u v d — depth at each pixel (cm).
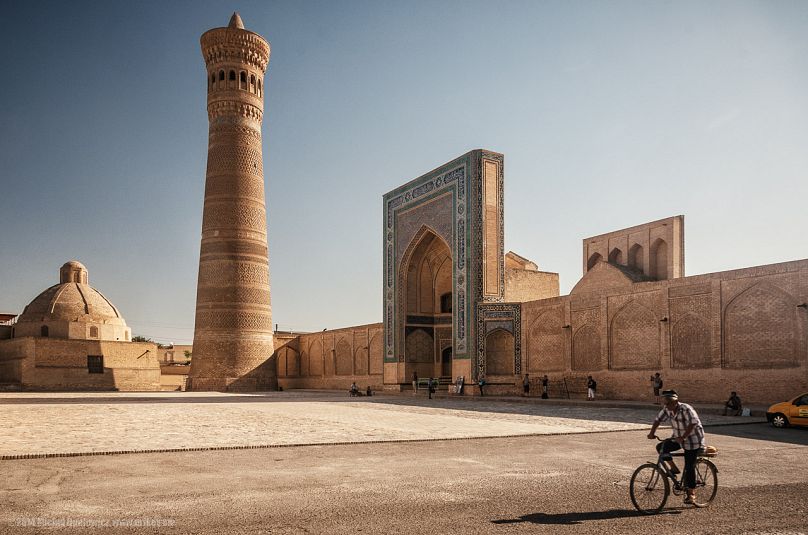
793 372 1475
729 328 1636
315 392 3312
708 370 1681
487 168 2509
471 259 2461
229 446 870
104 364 3972
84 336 4262
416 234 2850
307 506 527
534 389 2320
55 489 595
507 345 2420
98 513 503
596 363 2081
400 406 1836
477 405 1877
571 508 524
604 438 988
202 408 1762
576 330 2166
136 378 4088
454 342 2541
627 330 1967
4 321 4919
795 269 1485
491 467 718
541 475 668
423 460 769
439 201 2697
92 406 1869
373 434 1028
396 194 3030
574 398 2150
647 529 463
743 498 561
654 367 1862
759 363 1557
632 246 2872
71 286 4475
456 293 2542
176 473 679
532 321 2348
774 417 1176
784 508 527
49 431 1088
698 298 1731
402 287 2953
